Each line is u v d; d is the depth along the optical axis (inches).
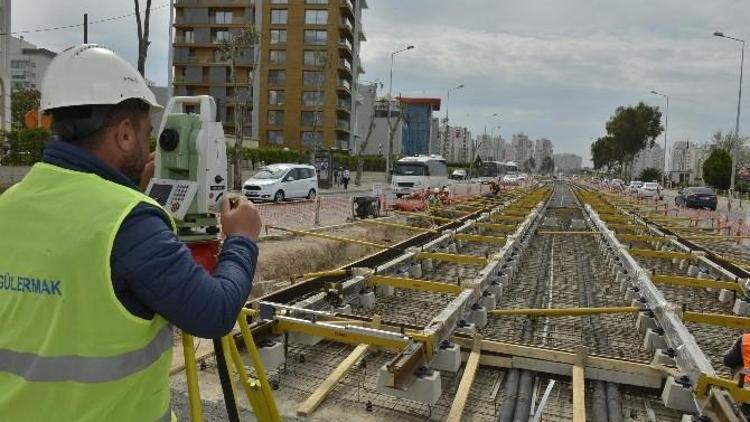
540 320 291.9
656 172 3900.1
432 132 4630.9
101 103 63.2
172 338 67.7
